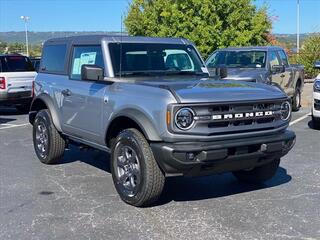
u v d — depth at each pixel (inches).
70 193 244.2
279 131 224.5
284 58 562.3
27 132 445.1
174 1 783.7
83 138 266.2
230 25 776.3
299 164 301.1
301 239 181.9
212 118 201.5
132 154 218.5
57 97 286.7
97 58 254.8
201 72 272.7
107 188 252.5
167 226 196.7
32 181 267.7
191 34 759.1
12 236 187.8
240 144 206.8
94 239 184.4
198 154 200.1
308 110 594.2
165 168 204.2
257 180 256.5
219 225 197.2
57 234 189.6
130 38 258.5
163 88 208.2
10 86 566.9
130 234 188.9
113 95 231.6
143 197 212.5
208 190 248.4
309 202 226.1
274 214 209.8
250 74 470.0
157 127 203.2
